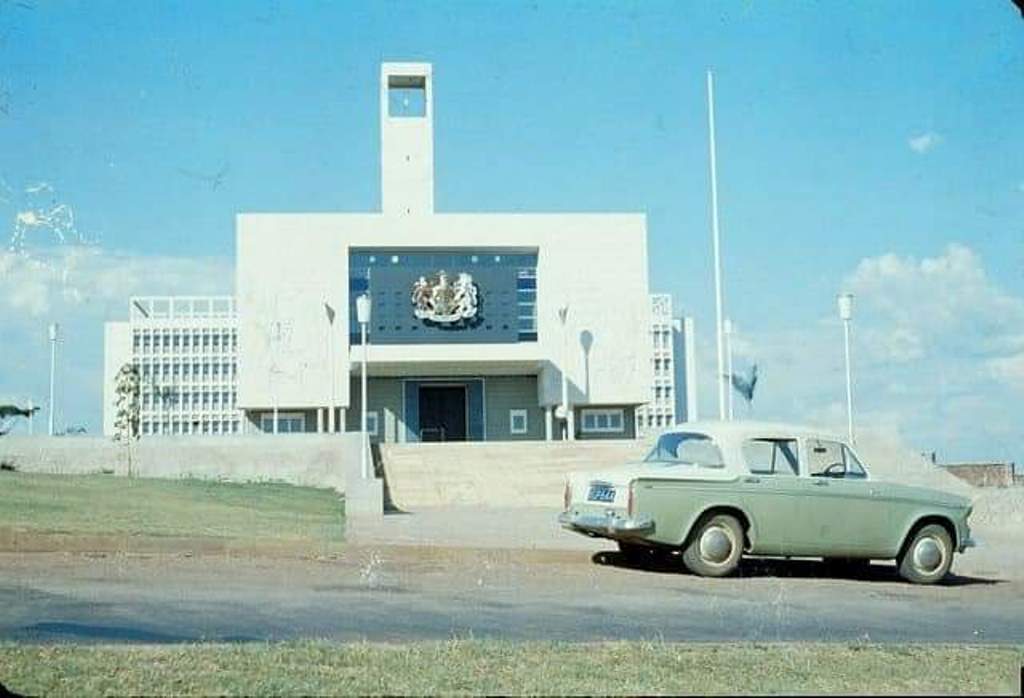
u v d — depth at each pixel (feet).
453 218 155.84
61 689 21.74
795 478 46.06
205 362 263.90
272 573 42.37
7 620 30.83
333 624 31.48
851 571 50.06
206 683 22.40
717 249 101.14
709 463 45.91
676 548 45.93
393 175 160.86
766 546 45.57
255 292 152.56
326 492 96.12
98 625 30.40
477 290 156.46
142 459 111.34
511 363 155.74
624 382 156.76
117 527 52.26
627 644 27.73
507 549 50.44
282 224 153.69
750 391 93.86
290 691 21.93
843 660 26.37
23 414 139.23
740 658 26.20
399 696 21.75
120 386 194.70
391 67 162.20
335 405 151.33
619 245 158.71
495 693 22.17
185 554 47.34
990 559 58.49
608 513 45.09
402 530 62.39
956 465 102.63
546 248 157.07
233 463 111.55
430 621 32.48
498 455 114.32
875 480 47.47
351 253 156.87
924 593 43.98
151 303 265.54
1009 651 28.14
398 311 155.22
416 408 161.68
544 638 30.07
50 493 71.56
